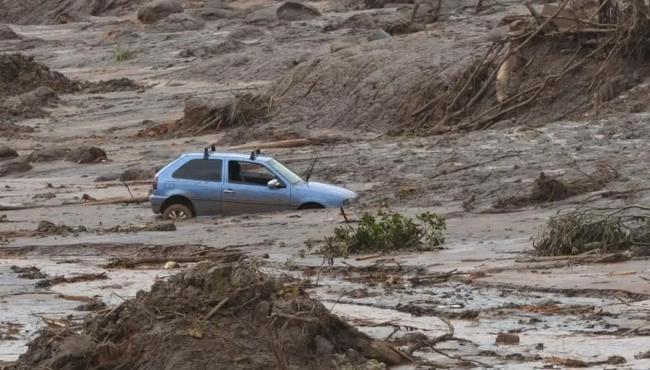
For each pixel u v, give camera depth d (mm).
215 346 27047
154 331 27641
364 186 81875
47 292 46062
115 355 27562
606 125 91875
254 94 131125
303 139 107688
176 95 152500
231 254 54719
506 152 86000
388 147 95938
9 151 112500
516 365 30125
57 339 28844
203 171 71688
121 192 88875
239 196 70875
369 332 34938
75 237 65438
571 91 103438
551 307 39031
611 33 106062
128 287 46906
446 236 59000
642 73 102500
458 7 185875
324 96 122000
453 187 77312
